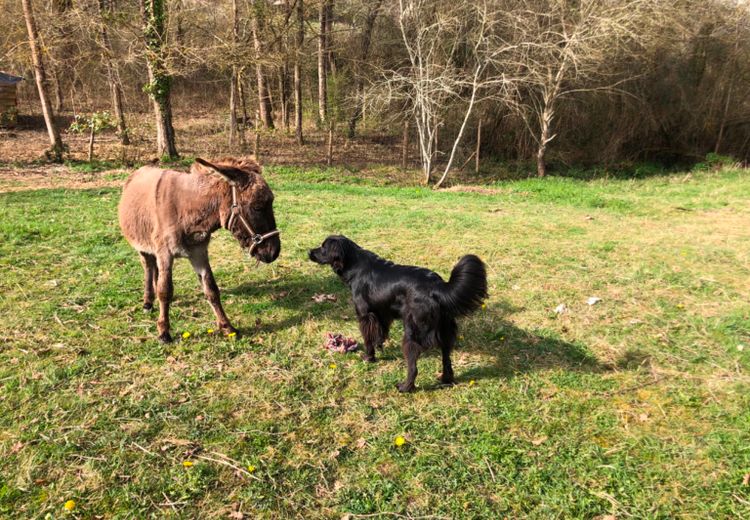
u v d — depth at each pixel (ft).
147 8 53.57
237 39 58.65
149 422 12.45
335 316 18.83
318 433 12.36
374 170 61.93
